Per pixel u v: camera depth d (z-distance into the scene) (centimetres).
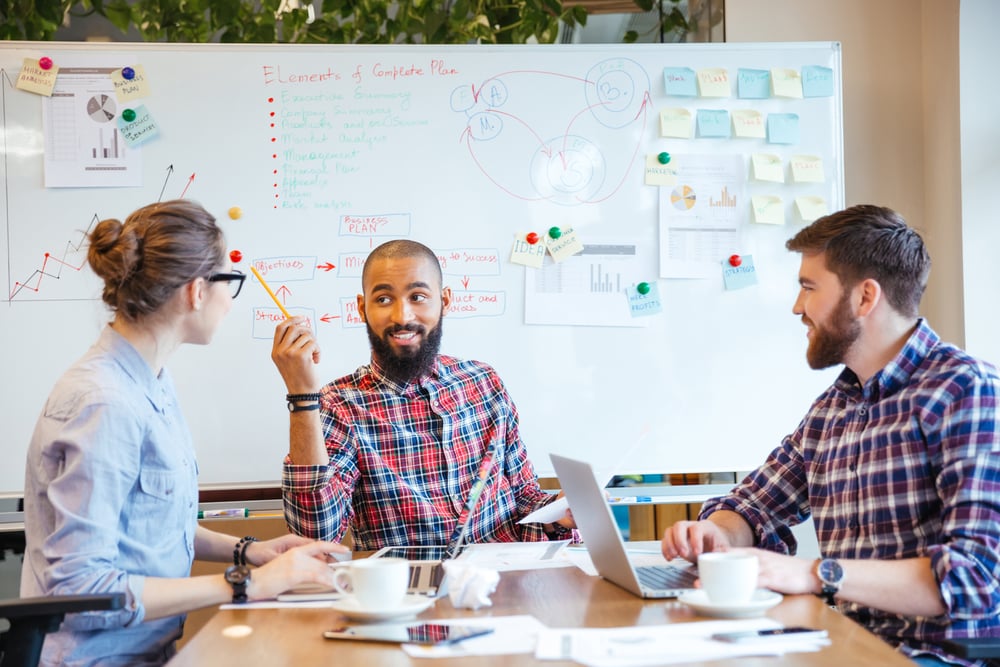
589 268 258
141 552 149
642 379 259
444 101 256
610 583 143
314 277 252
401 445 205
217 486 249
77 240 246
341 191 254
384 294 205
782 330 262
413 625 118
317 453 182
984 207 271
